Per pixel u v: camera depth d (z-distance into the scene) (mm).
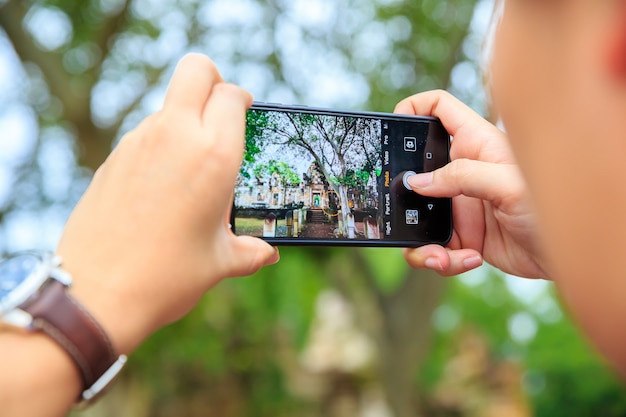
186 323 8656
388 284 11758
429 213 1512
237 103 884
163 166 796
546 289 10102
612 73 307
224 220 908
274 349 10773
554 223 348
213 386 9711
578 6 327
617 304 314
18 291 706
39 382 688
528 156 368
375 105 8477
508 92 383
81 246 761
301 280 12430
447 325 12484
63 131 8125
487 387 10664
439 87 8195
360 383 11094
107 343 720
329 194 1465
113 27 7406
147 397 8727
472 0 7988
